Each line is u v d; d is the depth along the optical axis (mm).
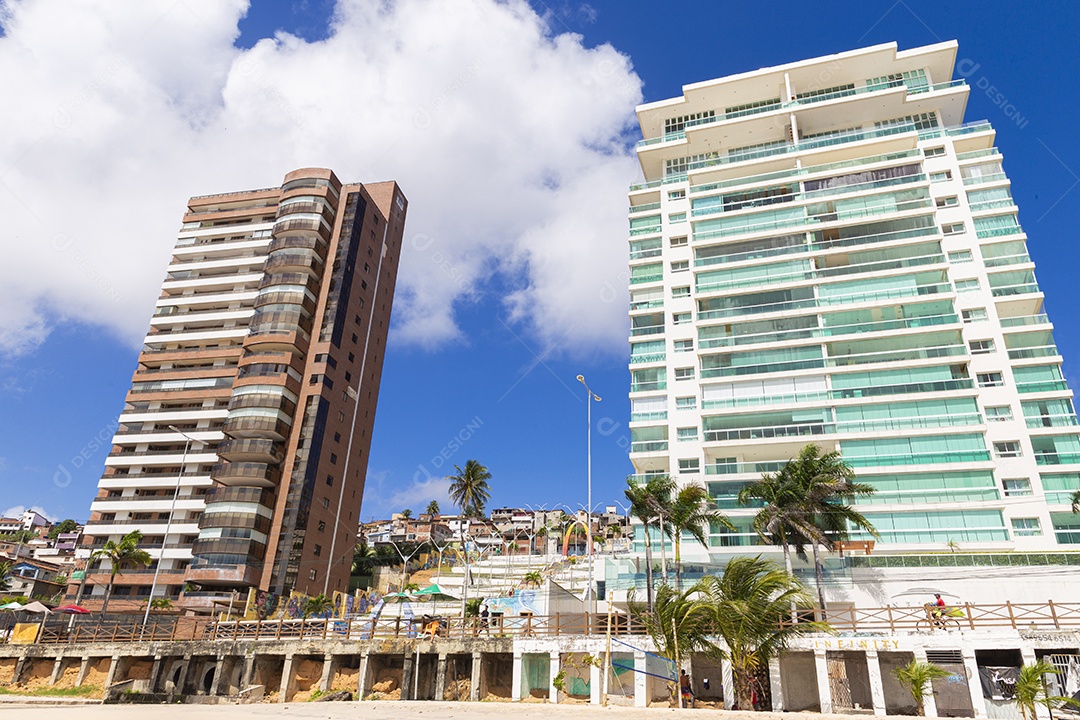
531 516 169375
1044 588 44438
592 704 31500
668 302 69000
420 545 124500
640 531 58312
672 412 63344
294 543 78250
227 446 82000
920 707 28203
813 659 33000
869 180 67750
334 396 88875
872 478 55312
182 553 81062
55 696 42000
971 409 55344
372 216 102625
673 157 79688
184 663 41594
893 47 70875
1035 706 26719
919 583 46844
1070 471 52219
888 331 60250
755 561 30359
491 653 36406
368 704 32594
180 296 97188
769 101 77938
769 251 67750
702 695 35438
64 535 158625
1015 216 62500
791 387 61125
